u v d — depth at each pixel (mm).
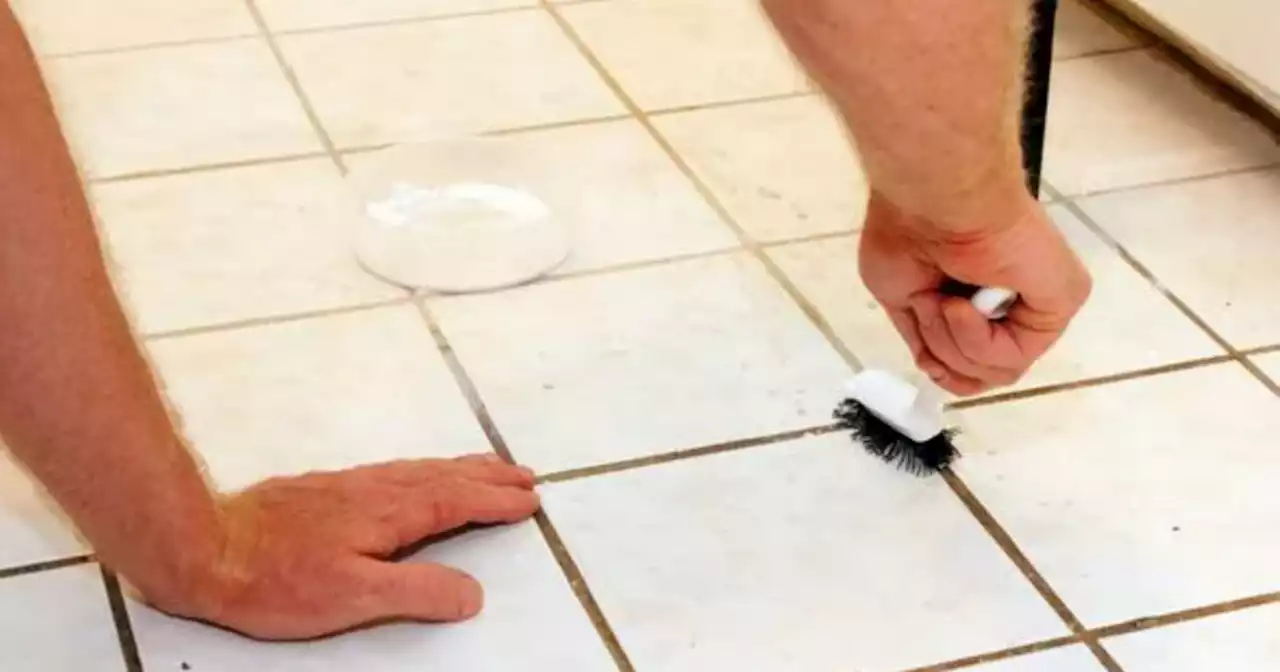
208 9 2164
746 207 1798
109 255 1408
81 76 1996
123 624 1322
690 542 1393
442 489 1392
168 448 1257
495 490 1405
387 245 1719
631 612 1336
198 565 1284
